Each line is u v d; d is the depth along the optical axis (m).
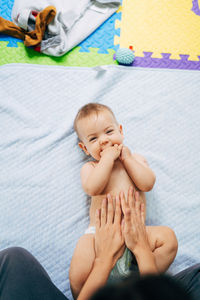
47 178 1.31
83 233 1.25
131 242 0.94
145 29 1.52
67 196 1.29
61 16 1.45
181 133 1.38
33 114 1.38
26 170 1.32
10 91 1.40
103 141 1.14
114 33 1.52
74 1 1.46
